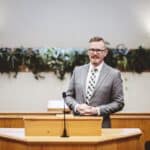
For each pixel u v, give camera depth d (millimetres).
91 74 3350
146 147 3051
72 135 2678
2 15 6352
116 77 3312
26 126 2689
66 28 6379
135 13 6387
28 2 6367
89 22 6383
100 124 2684
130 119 5051
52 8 6379
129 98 6395
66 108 5000
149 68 6340
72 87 3422
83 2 6371
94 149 2570
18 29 6363
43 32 6371
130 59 6316
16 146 2670
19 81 6375
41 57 6305
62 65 6297
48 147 2572
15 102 6395
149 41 6359
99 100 3295
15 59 6309
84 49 6289
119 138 2715
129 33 6371
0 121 5121
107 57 6281
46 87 6398
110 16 6375
